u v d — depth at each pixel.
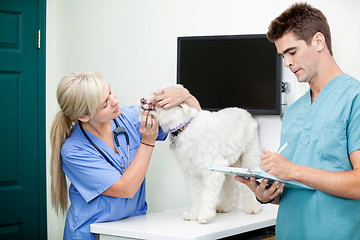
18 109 2.65
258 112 1.98
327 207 1.19
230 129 1.73
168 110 1.57
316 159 1.23
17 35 2.64
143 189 1.86
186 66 2.15
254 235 1.75
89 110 1.52
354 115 1.16
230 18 2.12
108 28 2.53
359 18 1.80
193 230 1.50
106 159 1.65
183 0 2.26
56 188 1.68
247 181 1.32
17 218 2.65
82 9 2.63
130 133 1.79
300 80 1.25
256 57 1.98
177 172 2.31
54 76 2.78
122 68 2.48
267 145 2.03
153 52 2.37
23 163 2.67
